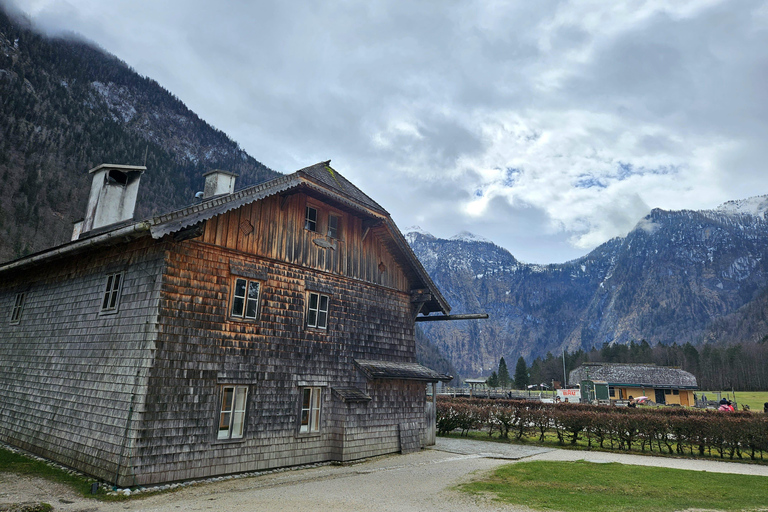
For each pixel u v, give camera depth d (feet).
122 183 49.01
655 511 28.07
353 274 53.31
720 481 37.78
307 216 49.32
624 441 65.92
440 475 40.47
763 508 29.45
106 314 39.47
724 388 329.11
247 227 42.70
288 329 44.68
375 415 51.34
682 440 59.93
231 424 38.91
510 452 58.23
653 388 216.33
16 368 48.67
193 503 28.94
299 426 44.04
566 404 97.66
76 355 41.06
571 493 32.91
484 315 61.26
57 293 46.88
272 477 38.73
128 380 34.91
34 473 34.99
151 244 37.91
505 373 396.78
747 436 54.85
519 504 29.30
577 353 410.11
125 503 28.91
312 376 46.06
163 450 33.99
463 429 76.18
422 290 60.18
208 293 38.70
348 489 33.91
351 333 51.49
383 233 57.31
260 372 41.47
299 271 46.98
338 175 59.98
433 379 57.77
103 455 34.24
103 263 42.22
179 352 35.99
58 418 40.32
